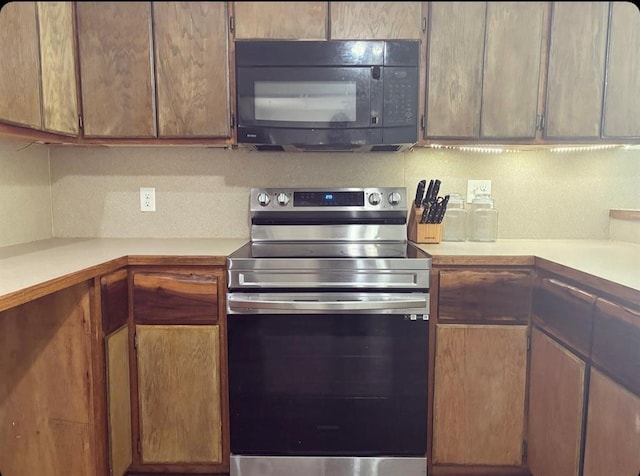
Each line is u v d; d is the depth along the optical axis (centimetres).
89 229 213
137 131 179
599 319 119
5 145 178
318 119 176
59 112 163
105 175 212
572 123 177
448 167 211
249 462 165
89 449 145
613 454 113
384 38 174
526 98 178
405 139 176
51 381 144
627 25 172
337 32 173
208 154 212
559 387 139
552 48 175
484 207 207
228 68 176
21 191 189
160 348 162
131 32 175
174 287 160
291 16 173
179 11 174
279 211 202
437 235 195
